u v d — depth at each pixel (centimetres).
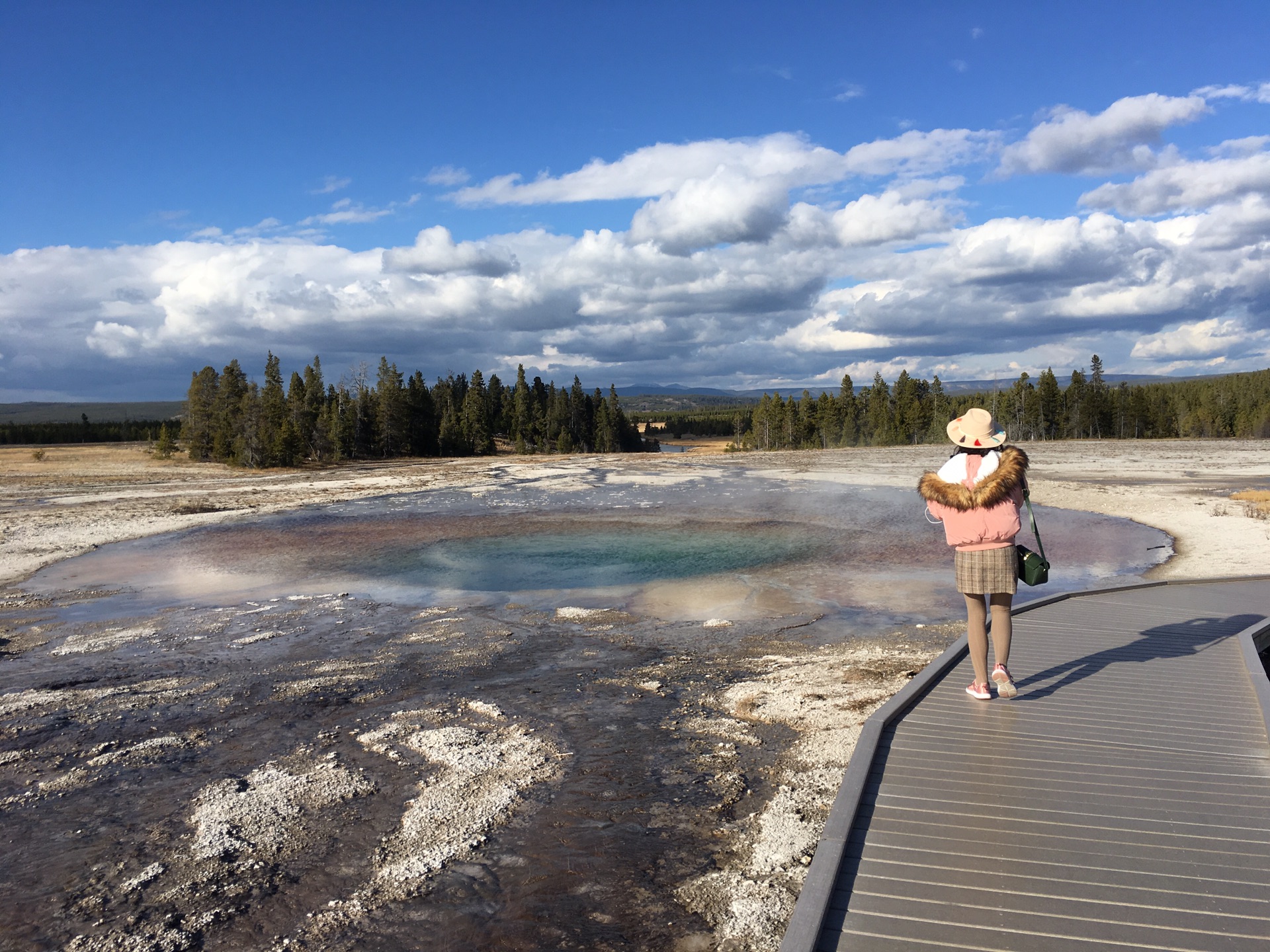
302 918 372
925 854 340
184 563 1587
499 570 1467
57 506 2712
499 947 345
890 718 494
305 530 2083
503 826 461
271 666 852
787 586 1268
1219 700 539
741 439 12431
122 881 411
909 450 6394
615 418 10494
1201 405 10481
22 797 523
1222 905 296
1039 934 281
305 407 6319
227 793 519
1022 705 532
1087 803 385
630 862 416
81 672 840
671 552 1642
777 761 546
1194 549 1576
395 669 831
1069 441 7500
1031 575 520
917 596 1184
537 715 668
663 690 734
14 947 355
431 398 8250
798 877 393
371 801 500
